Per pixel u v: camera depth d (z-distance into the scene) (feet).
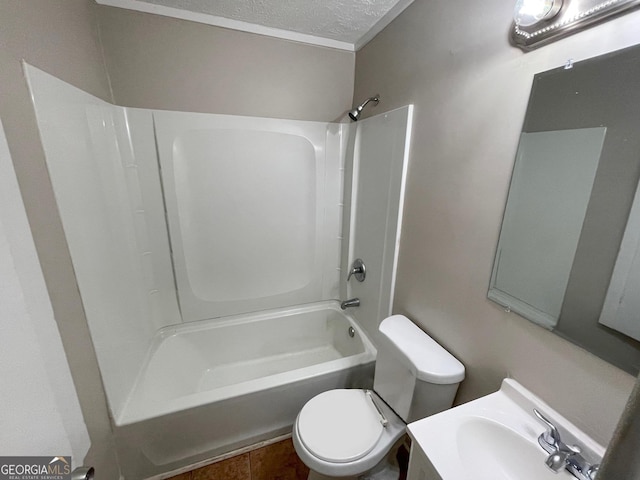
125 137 4.75
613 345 2.00
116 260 4.16
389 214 4.74
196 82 4.96
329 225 6.67
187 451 4.32
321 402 4.08
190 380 5.56
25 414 1.70
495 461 2.48
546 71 2.29
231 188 5.69
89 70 3.84
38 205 2.44
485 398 2.76
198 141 5.25
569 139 2.18
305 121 5.84
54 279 2.58
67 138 3.04
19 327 1.72
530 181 2.49
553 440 2.28
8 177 2.05
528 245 2.56
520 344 2.70
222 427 4.41
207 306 6.06
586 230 2.11
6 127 2.12
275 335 6.61
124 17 4.36
